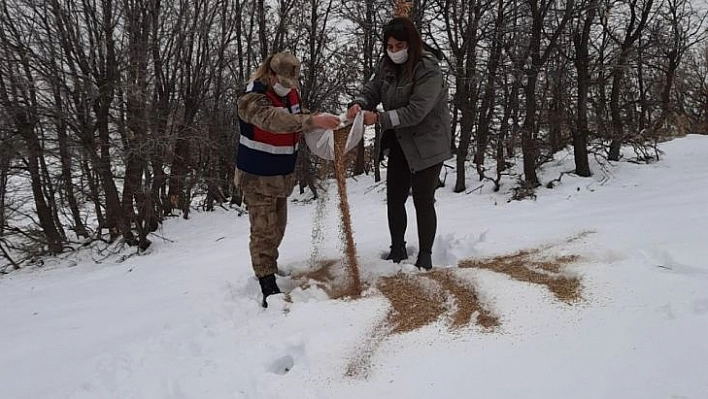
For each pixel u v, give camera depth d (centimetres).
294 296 355
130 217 974
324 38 1459
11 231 1193
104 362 290
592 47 1152
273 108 346
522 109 1012
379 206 882
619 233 396
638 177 798
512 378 225
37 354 326
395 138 395
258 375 255
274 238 375
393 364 249
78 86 941
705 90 2331
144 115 963
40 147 1038
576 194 743
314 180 1359
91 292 517
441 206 805
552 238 414
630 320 260
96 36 955
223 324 325
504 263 374
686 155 955
